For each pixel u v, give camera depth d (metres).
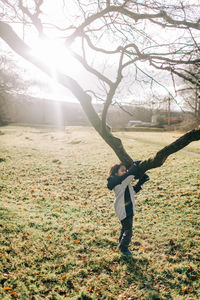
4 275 3.84
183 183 9.47
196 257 4.63
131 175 4.05
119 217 4.50
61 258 4.52
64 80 3.97
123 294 3.72
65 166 14.25
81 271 4.20
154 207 7.51
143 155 16.38
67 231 5.64
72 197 8.88
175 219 6.43
